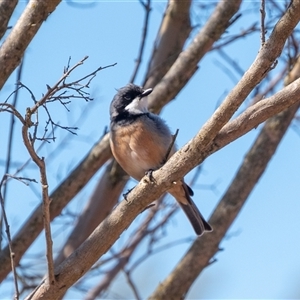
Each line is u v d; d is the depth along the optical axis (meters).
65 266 8.27
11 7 8.91
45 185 7.41
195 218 11.91
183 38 13.43
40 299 8.19
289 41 11.85
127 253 13.06
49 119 7.98
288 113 12.60
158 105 12.23
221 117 7.55
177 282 12.24
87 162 11.97
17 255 11.30
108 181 12.64
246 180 12.55
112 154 11.96
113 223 8.36
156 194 8.29
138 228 13.23
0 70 8.68
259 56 7.22
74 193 11.96
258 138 12.84
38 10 8.70
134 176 11.73
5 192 10.16
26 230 11.45
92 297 12.86
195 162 8.01
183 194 11.48
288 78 12.41
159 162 11.18
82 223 12.54
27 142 7.14
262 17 7.25
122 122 11.34
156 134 11.07
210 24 12.10
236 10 11.98
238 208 12.45
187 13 13.37
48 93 7.07
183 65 12.19
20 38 8.69
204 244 12.29
